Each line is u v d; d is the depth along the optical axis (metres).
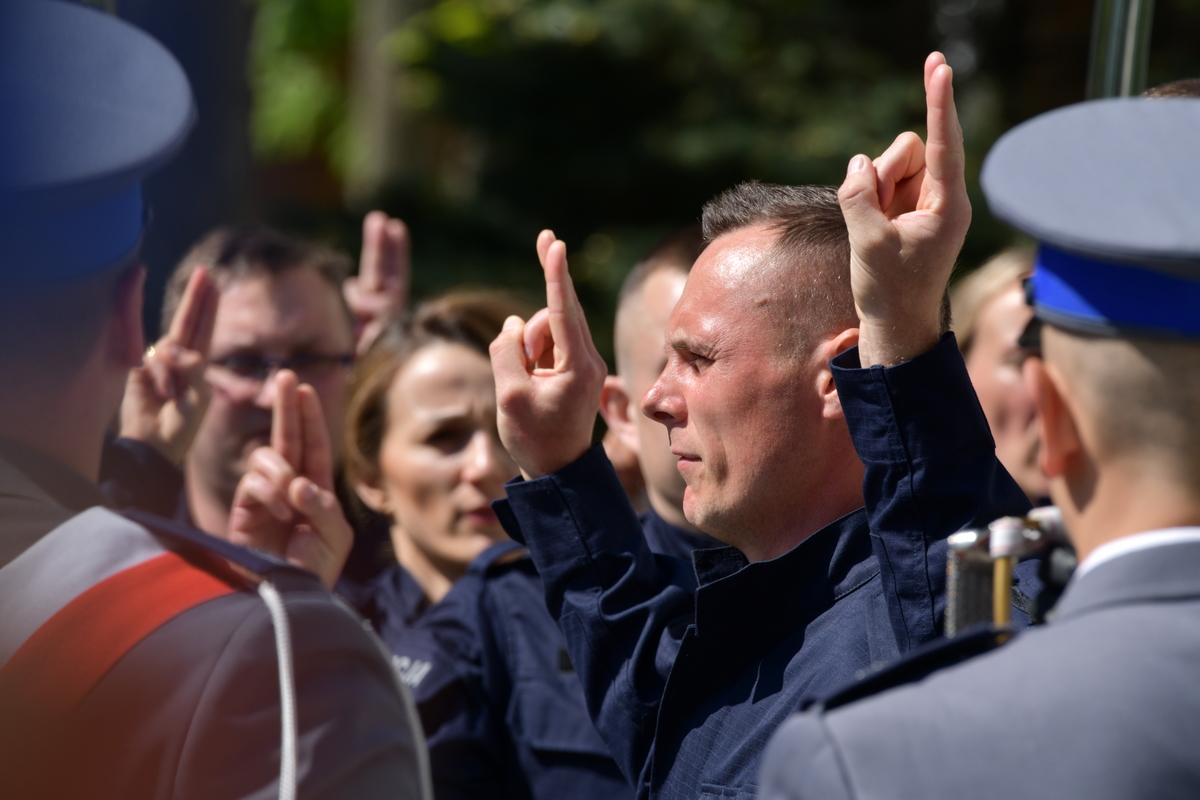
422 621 6.88
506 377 4.77
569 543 4.75
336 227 22.80
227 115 17.23
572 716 6.26
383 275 10.48
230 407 7.84
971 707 2.63
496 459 7.56
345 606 3.41
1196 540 2.71
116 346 3.53
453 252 22.84
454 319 7.86
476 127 24.05
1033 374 2.88
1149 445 2.71
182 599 3.20
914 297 3.89
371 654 3.35
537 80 23.48
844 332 4.27
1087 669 2.60
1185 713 2.52
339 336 8.18
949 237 3.84
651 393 4.56
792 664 4.14
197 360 6.53
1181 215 2.64
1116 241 2.64
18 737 3.00
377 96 28.41
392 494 7.82
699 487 4.42
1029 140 2.93
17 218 3.19
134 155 3.32
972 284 8.80
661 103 23.80
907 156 3.98
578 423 4.76
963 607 3.32
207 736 2.99
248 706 3.04
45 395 3.31
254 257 8.08
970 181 21.34
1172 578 2.70
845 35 24.41
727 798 4.01
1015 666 2.68
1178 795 2.45
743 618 4.28
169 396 6.49
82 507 3.36
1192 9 22.42
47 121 3.25
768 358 4.28
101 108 3.33
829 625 4.14
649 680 4.57
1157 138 2.81
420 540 7.70
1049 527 3.17
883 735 2.65
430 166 28.73
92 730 2.99
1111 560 2.77
